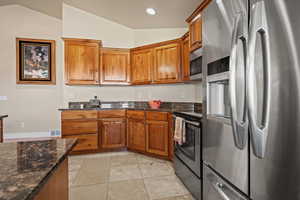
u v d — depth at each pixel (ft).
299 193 2.50
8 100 15.15
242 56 3.45
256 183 3.23
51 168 2.14
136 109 11.12
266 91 2.86
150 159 10.29
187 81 10.32
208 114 5.13
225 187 4.31
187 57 9.91
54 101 15.96
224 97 4.86
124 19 12.69
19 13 15.19
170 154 9.67
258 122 3.05
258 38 3.01
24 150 2.87
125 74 12.57
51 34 15.79
